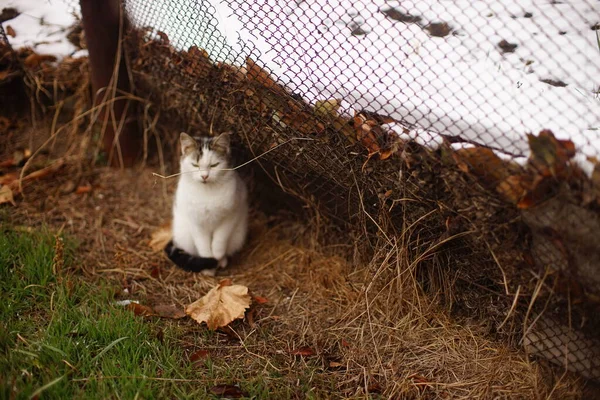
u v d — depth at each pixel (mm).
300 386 2010
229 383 2004
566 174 1850
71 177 2604
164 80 2434
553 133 1875
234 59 2152
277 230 2500
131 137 2637
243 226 2410
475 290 2104
